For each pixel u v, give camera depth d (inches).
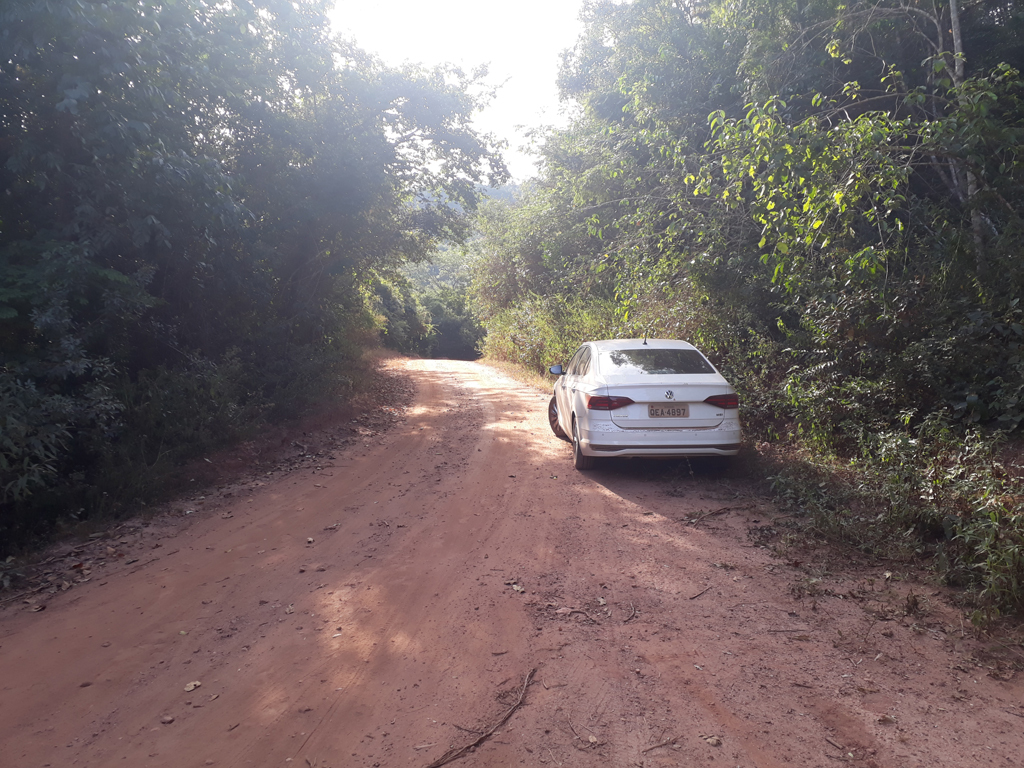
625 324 483.8
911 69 389.4
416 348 1945.1
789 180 315.6
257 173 482.3
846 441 282.0
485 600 166.4
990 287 287.1
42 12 279.4
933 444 239.0
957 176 350.3
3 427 213.2
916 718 113.1
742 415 321.7
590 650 139.7
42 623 163.6
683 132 513.0
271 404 396.8
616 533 215.5
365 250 613.3
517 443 369.7
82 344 312.5
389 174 563.5
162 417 311.9
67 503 242.2
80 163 326.0
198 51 374.3
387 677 131.4
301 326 552.1
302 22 486.3
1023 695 119.3
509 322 971.3
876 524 202.7
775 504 238.5
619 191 599.2
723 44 496.4
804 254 337.1
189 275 418.9
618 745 107.8
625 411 268.1
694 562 188.9
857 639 142.0
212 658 142.1
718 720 113.9
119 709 123.3
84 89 286.2
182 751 109.7
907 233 344.8
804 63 419.8
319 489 285.1
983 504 183.5
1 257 297.9
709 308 420.2
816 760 102.7
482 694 124.0
